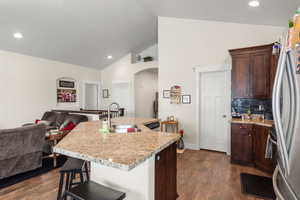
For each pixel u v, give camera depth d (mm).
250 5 2781
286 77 947
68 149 1423
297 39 869
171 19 4691
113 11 4223
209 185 2572
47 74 5633
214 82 4234
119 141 1688
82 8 3863
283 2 2420
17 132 2750
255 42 3693
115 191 1297
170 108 4738
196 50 4367
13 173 2744
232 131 3432
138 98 7402
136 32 5543
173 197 1990
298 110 851
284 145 945
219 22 4074
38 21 3865
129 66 7059
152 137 1868
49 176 2904
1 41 4254
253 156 3236
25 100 5059
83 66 6887
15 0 3240
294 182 864
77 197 1213
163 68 4816
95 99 7668
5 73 4656
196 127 4398
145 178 1480
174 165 2016
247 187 2496
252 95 3383
